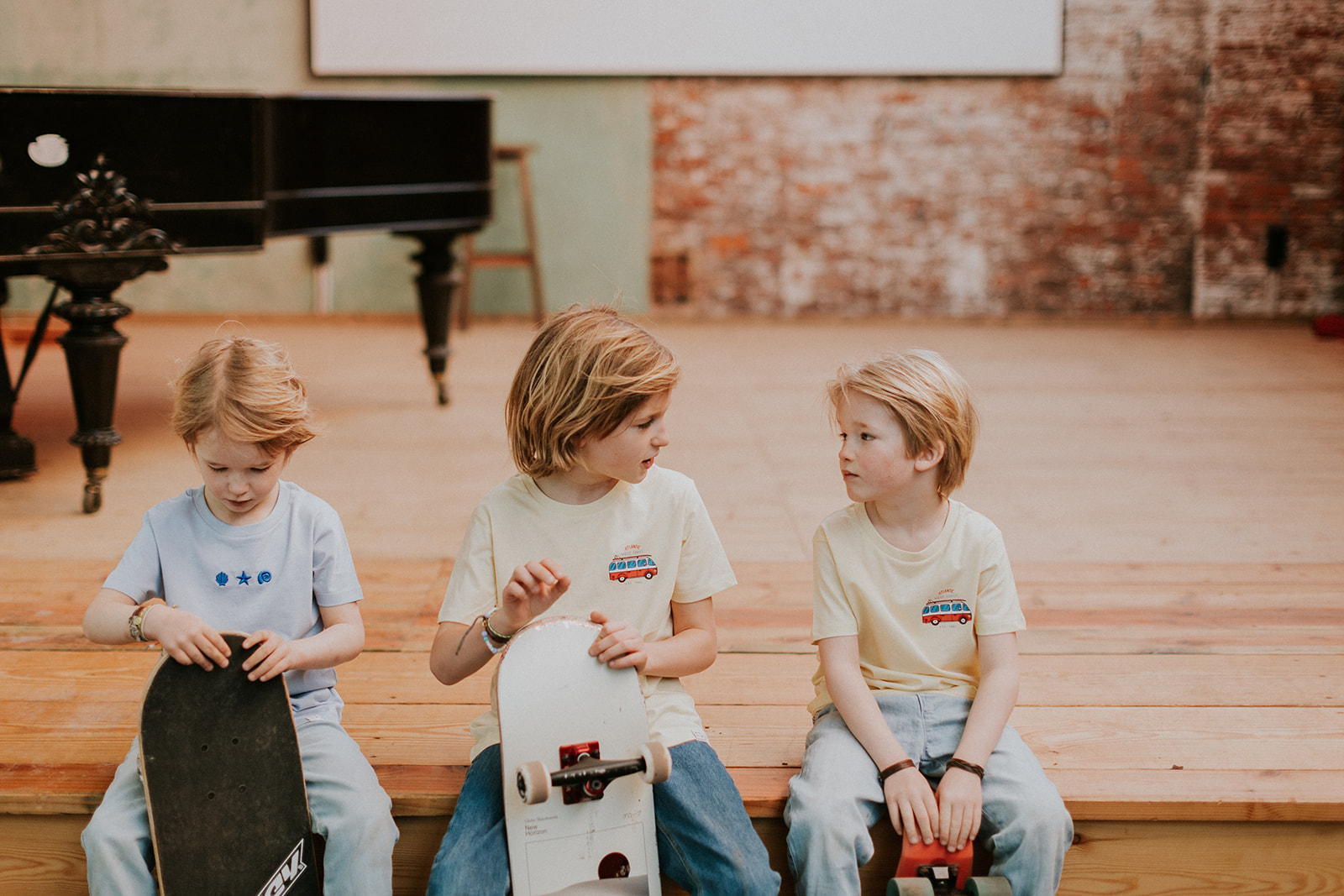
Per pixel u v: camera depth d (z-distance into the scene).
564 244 5.47
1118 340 5.00
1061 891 1.51
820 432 3.42
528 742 1.31
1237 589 2.16
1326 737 1.61
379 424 3.46
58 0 5.16
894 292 5.51
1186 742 1.59
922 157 5.37
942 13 5.23
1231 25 5.19
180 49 5.23
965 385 1.46
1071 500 2.73
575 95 5.34
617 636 1.35
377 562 2.29
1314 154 5.30
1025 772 1.39
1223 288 5.44
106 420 2.53
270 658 1.33
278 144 2.97
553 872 1.32
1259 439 3.30
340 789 1.37
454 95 3.41
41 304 5.19
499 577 1.45
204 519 1.45
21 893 1.50
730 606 2.09
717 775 1.39
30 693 1.72
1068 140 5.33
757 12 5.25
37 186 2.38
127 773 1.40
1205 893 1.50
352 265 5.44
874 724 1.41
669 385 1.38
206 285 5.43
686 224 5.46
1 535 2.39
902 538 1.49
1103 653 1.88
